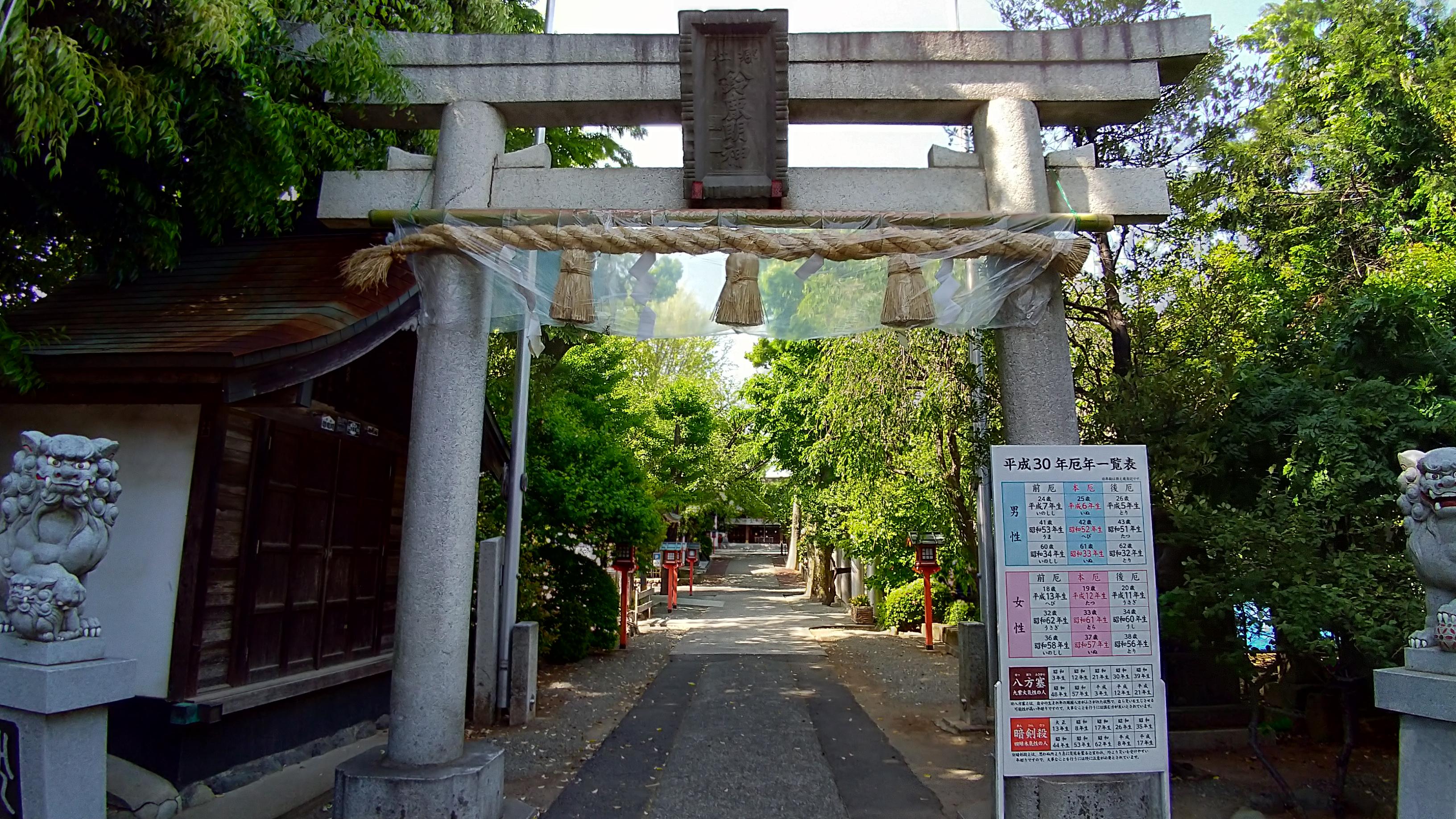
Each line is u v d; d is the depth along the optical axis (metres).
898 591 16.05
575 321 5.03
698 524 28.28
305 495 6.53
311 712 6.46
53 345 5.03
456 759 4.84
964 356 8.85
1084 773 4.50
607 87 5.46
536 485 10.97
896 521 13.62
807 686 10.13
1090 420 6.93
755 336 5.42
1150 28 5.51
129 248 5.68
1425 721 3.49
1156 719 4.56
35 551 3.43
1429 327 6.64
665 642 14.61
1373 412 5.77
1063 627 4.59
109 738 5.21
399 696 4.83
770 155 5.18
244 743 5.71
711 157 5.20
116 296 6.21
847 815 5.40
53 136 4.36
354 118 5.82
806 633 16.05
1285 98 11.44
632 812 5.44
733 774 6.30
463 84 5.53
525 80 5.50
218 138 5.39
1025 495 4.70
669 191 5.36
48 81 4.15
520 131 10.74
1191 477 6.49
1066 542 4.66
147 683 5.19
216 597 5.51
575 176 5.41
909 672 11.13
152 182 5.61
